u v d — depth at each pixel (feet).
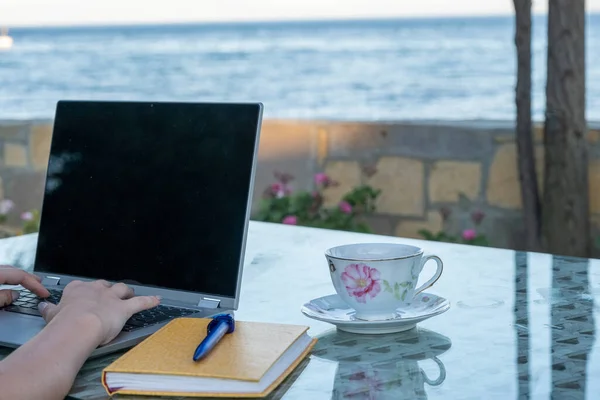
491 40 76.07
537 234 12.77
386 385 3.23
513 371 3.36
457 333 3.89
